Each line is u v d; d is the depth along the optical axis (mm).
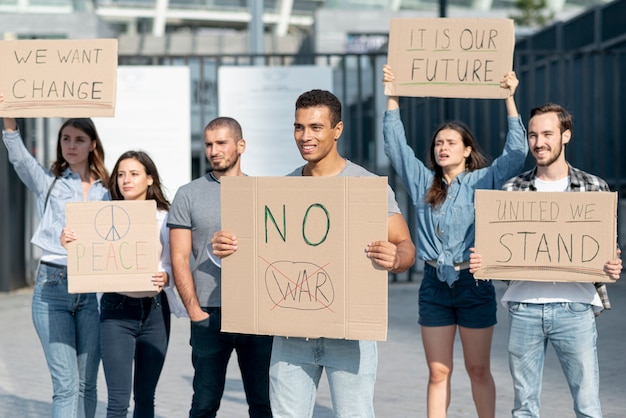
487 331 5453
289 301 4125
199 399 5047
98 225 4973
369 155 24875
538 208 4668
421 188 5688
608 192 4582
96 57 5250
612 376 7559
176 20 39281
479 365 5484
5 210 12578
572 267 4629
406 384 7469
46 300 5332
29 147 12711
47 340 5320
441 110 12555
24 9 31500
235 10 39562
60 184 5492
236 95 11742
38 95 5270
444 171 5641
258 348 5043
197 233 5023
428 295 5535
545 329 4777
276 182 4133
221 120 5109
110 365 5066
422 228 5578
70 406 5320
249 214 4184
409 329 9828
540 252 4668
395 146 5738
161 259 5246
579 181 4820
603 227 4586
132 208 4973
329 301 4059
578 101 16734
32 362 8539
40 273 5371
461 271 5434
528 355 4852
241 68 11734
